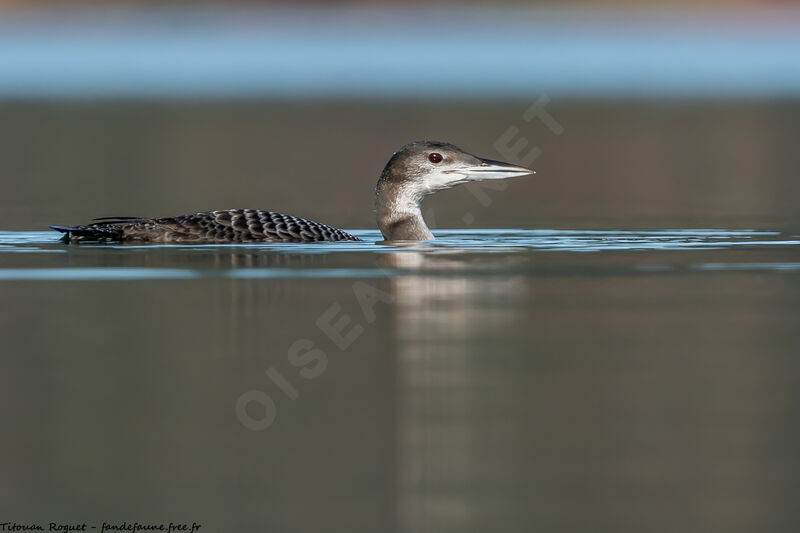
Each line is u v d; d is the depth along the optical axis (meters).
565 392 10.93
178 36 94.69
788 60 82.38
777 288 15.35
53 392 11.01
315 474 9.06
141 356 12.17
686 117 48.50
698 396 10.80
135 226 18.12
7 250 17.94
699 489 8.71
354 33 98.44
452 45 93.12
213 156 36.91
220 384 11.21
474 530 8.06
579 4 105.56
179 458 9.42
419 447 9.58
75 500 8.64
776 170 32.88
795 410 10.41
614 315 13.86
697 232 20.41
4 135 41.81
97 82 68.19
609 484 8.86
